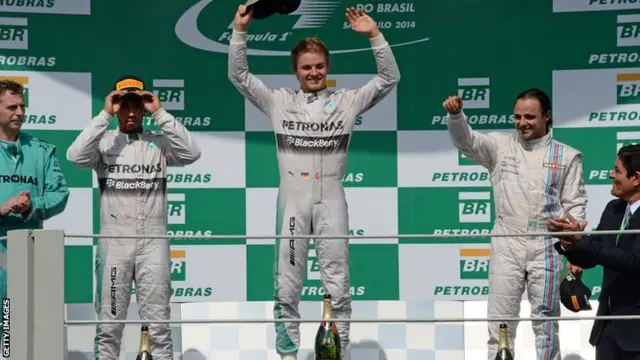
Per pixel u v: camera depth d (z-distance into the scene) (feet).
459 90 99.19
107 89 99.04
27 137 85.61
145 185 82.64
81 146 81.20
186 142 82.74
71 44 98.68
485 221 98.53
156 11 99.55
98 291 82.38
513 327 81.87
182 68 99.55
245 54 81.92
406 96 99.19
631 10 98.12
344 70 99.19
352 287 98.27
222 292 98.37
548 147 82.64
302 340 93.04
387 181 98.99
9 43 97.91
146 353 72.79
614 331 74.49
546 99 82.38
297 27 99.40
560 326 92.43
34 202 82.23
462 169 98.78
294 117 81.92
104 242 82.17
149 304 82.12
